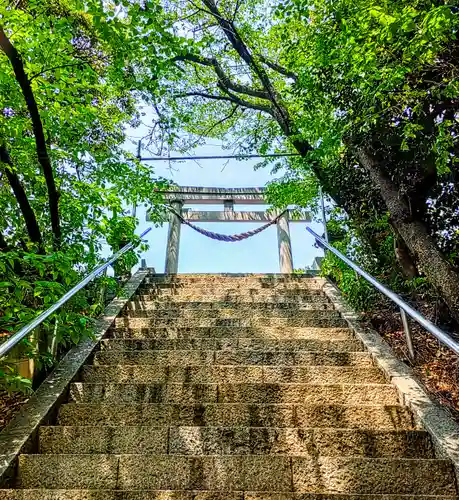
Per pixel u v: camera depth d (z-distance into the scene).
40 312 2.51
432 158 3.22
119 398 2.75
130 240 4.39
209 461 2.05
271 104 6.12
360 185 4.61
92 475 2.03
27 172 3.49
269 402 2.72
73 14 4.06
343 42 2.99
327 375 3.00
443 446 2.13
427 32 2.16
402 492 1.96
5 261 2.59
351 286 4.47
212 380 3.00
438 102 2.85
